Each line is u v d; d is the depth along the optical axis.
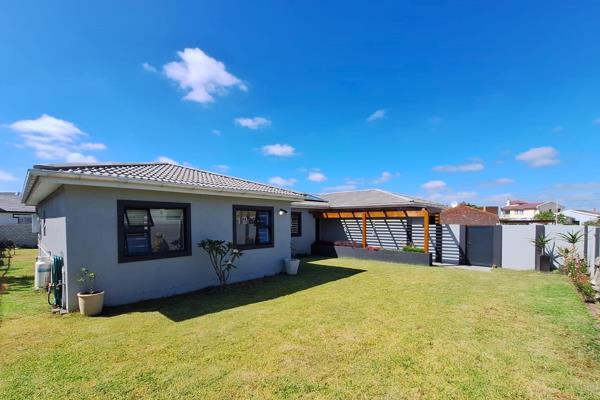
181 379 4.00
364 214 17.59
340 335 5.57
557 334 5.59
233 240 10.70
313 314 6.86
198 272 9.55
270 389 3.75
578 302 7.86
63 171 6.54
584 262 11.45
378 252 16.47
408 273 12.47
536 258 13.46
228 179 12.42
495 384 3.86
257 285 10.17
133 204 8.10
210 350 4.91
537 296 8.52
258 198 11.63
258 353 4.79
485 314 6.84
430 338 5.42
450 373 4.14
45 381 3.96
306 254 19.38
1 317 6.62
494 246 14.61
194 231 9.52
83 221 7.25
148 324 6.20
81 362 4.49
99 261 7.47
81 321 6.37
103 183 7.26
